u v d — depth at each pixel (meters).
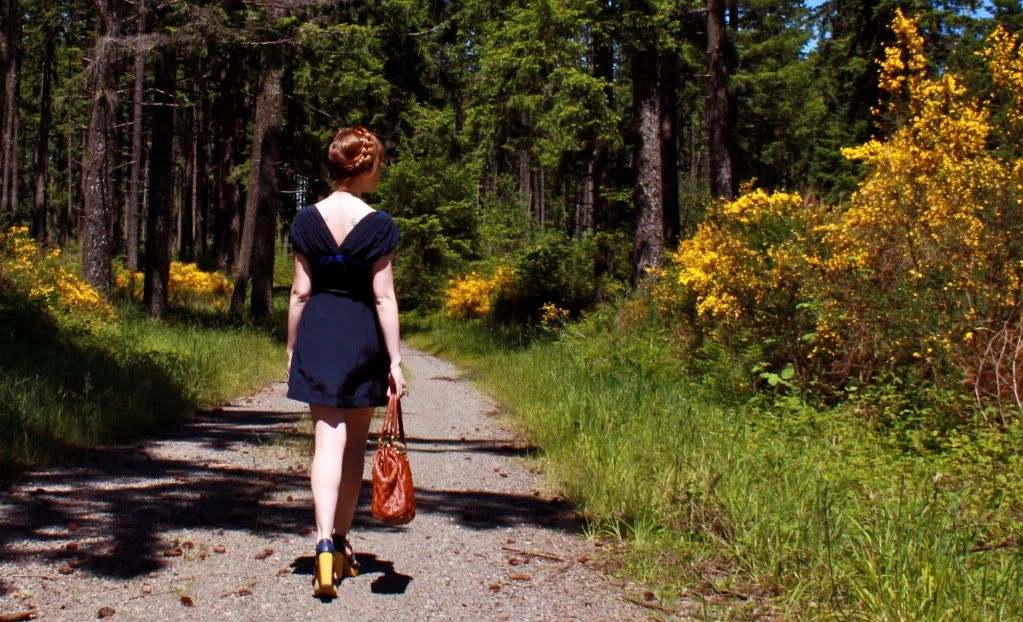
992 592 3.40
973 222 6.66
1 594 3.52
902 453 6.06
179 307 22.44
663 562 4.17
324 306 3.69
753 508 4.55
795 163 36.03
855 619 3.24
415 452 7.50
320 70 22.16
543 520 5.17
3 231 15.60
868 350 7.41
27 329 11.49
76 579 3.77
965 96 7.55
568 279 22.52
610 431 6.95
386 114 32.28
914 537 3.75
